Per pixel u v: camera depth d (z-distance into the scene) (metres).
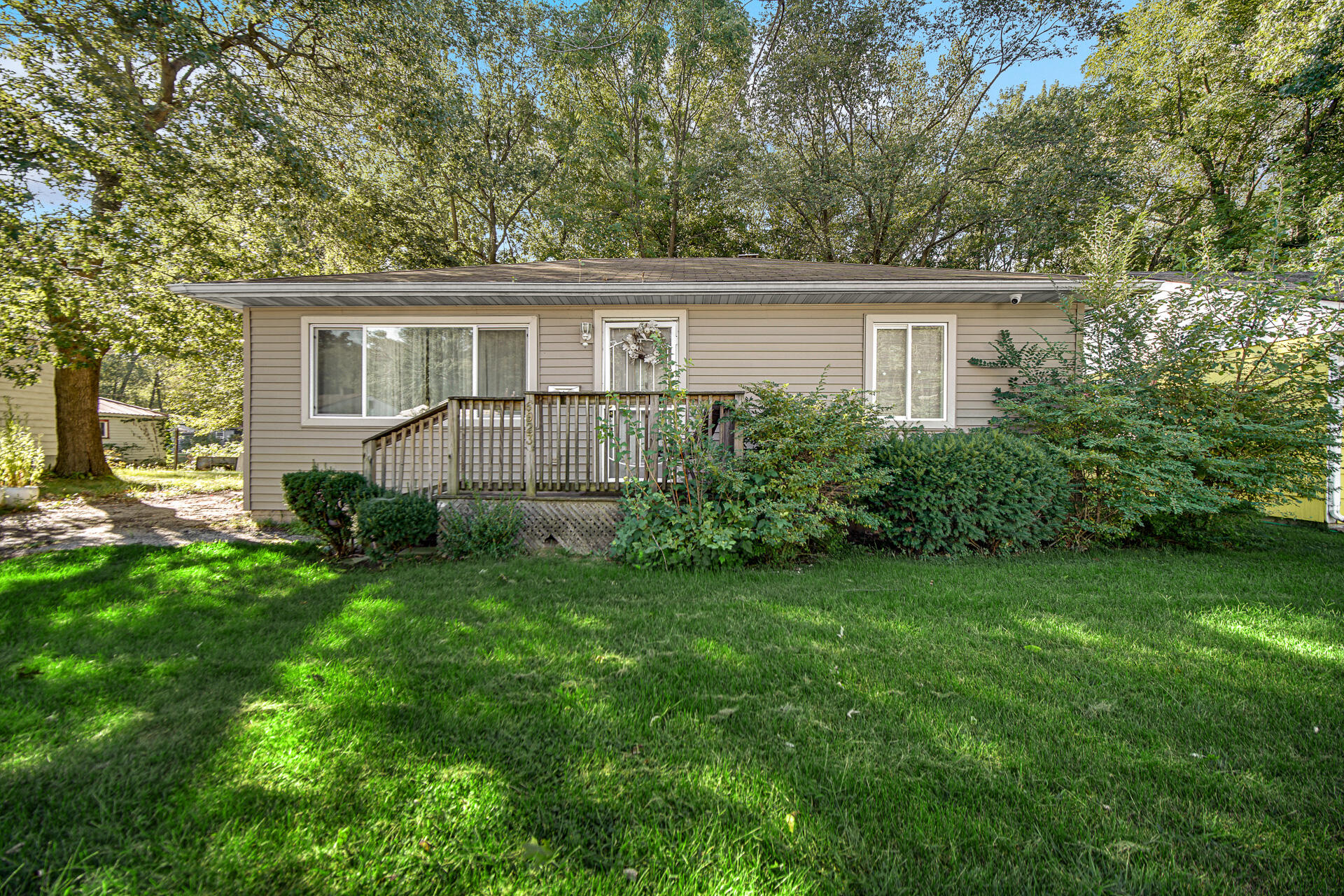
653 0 18.69
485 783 2.01
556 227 19.19
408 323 8.25
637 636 3.48
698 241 21.84
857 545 6.46
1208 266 6.91
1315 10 10.98
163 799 1.93
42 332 10.35
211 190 11.24
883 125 20.59
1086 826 1.83
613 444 5.56
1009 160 17.48
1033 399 7.18
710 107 21.59
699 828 1.79
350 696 2.69
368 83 13.56
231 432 25.45
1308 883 1.60
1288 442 6.08
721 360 8.14
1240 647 3.33
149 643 3.40
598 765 2.13
